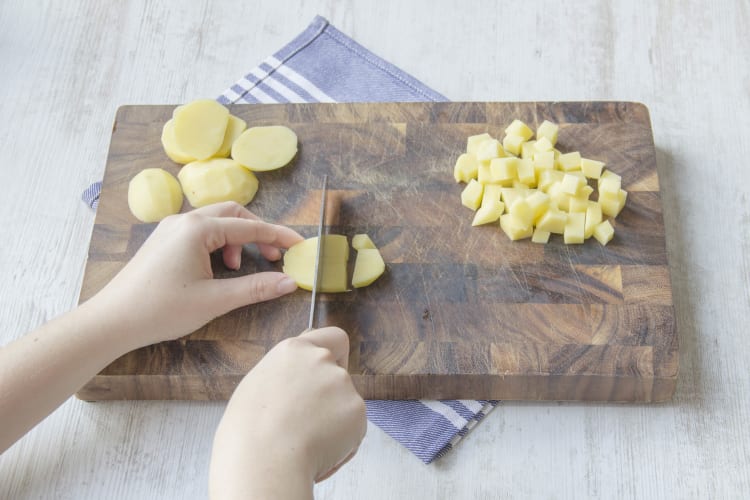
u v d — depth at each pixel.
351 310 1.46
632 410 1.44
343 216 1.56
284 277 1.43
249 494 0.99
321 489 1.39
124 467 1.42
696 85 1.78
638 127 1.62
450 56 1.86
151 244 1.39
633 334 1.41
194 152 1.58
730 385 1.45
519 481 1.39
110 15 1.94
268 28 1.91
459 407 1.44
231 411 1.08
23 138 1.78
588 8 1.90
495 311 1.44
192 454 1.42
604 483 1.38
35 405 1.26
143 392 1.45
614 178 1.54
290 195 1.58
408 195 1.57
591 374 1.38
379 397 1.46
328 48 1.83
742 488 1.37
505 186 1.56
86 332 1.30
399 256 1.51
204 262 1.39
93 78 1.85
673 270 1.57
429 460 1.40
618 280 1.46
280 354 1.14
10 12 1.94
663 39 1.85
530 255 1.50
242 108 1.67
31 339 1.29
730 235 1.60
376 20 1.91
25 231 1.67
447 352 1.41
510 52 1.85
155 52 1.88
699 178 1.67
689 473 1.38
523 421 1.44
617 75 1.81
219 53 1.88
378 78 1.79
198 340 1.43
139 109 1.68
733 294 1.54
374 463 1.41
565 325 1.43
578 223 1.51
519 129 1.59
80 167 1.75
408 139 1.63
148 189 1.56
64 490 1.39
